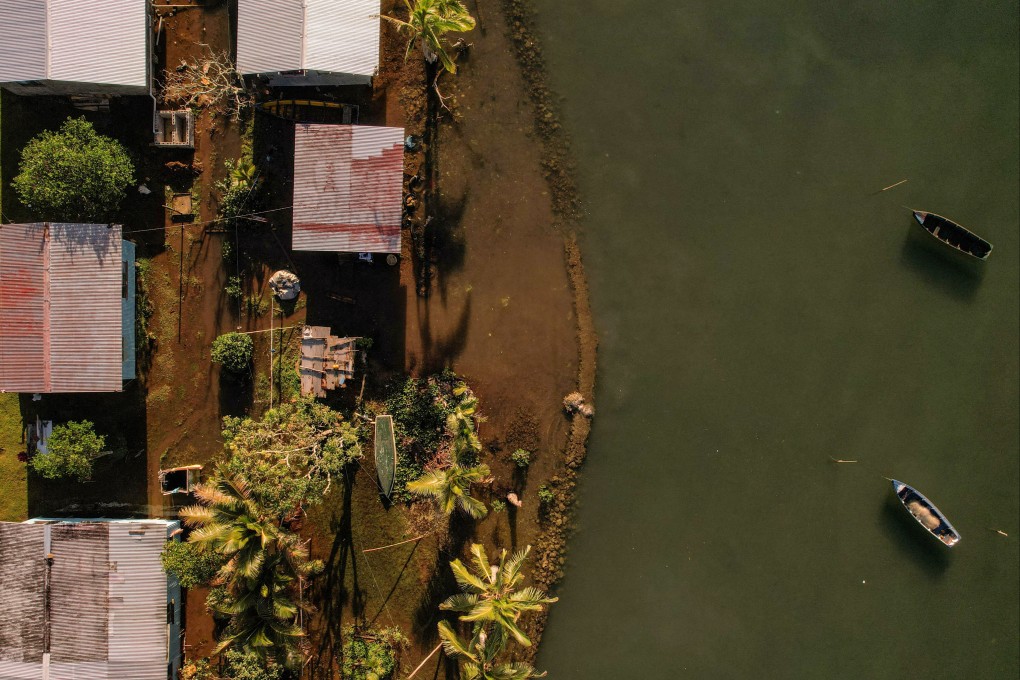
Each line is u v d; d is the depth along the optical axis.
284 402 31.05
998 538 33.25
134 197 30.62
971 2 33.31
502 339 32.38
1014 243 33.31
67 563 28.84
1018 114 33.25
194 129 30.67
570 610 32.91
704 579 33.06
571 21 32.72
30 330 28.47
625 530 33.00
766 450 33.06
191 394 30.92
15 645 28.77
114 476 30.80
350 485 31.47
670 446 33.06
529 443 32.44
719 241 33.06
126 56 28.70
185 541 30.12
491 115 32.34
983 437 33.44
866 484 33.19
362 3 28.92
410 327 31.84
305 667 31.39
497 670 28.08
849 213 33.19
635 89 32.88
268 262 31.12
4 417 30.61
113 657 28.73
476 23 32.28
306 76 29.41
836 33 33.16
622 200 32.88
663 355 33.00
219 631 31.09
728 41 33.03
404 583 31.84
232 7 30.84
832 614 33.16
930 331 33.34
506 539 32.41
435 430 31.78
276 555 26.80
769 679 32.94
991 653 33.25
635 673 32.97
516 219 32.47
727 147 33.06
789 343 33.09
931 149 33.25
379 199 29.12
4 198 30.42
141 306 30.56
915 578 33.28
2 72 27.98
